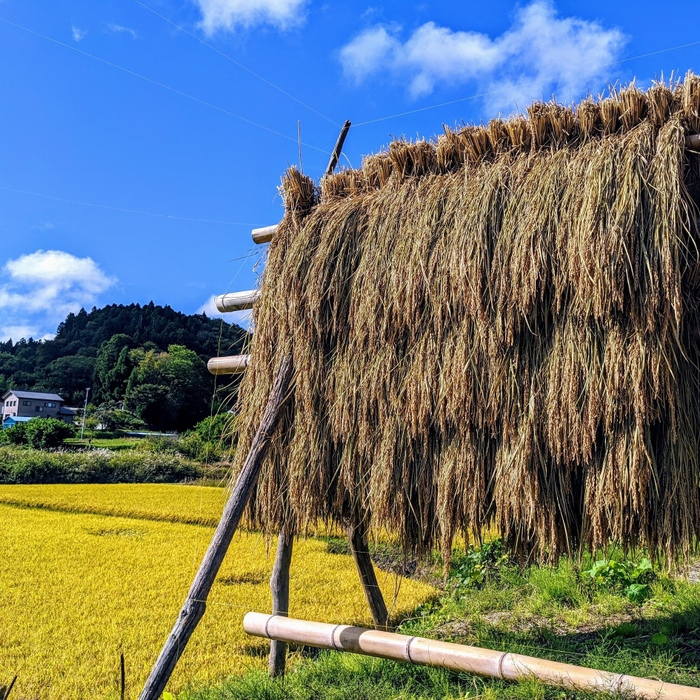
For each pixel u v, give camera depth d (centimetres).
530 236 339
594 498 316
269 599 829
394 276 390
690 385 312
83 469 2822
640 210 312
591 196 321
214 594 859
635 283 307
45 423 4456
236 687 432
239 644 661
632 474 300
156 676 371
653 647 426
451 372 360
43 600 862
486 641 478
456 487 357
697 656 403
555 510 329
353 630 372
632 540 317
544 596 608
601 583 604
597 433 322
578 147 356
